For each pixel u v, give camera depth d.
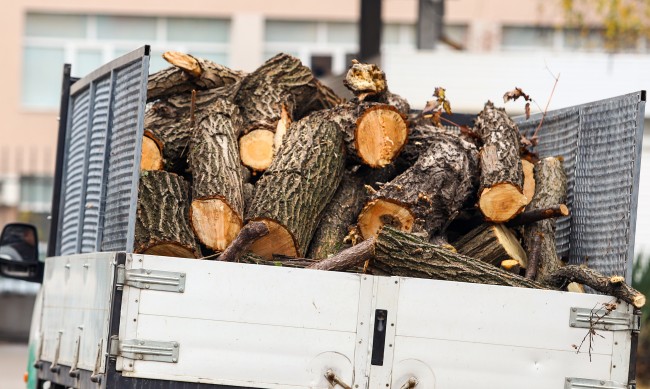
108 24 74.31
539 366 12.30
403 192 15.20
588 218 15.30
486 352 12.23
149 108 17.97
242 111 17.47
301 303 12.10
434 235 15.77
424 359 12.16
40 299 19.02
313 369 12.08
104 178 14.61
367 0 39.19
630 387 12.44
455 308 12.21
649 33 48.91
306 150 15.64
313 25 74.69
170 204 14.67
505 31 74.12
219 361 12.02
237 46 74.31
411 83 43.50
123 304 11.97
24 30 74.19
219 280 12.05
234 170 15.37
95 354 12.66
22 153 67.06
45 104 74.19
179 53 17.73
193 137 15.95
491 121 16.52
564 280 14.50
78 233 16.34
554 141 16.97
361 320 12.14
